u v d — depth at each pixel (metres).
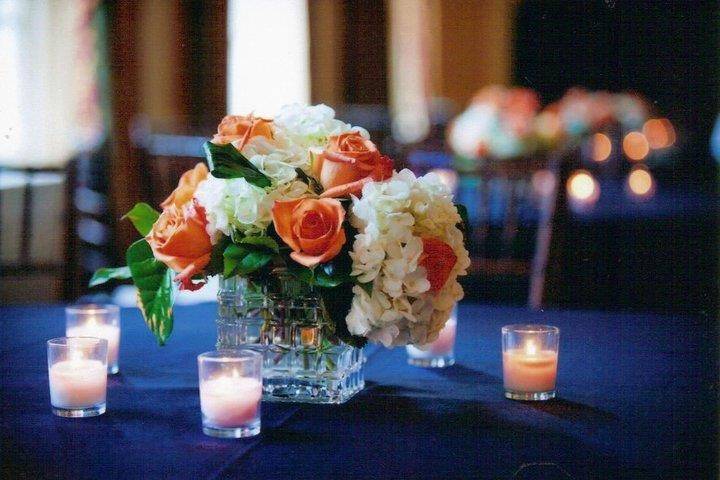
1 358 1.50
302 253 1.13
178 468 0.97
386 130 7.39
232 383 1.08
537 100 6.34
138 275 1.27
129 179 3.57
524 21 7.42
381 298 1.14
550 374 1.26
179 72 6.39
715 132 4.62
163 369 1.43
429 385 1.34
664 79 6.35
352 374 1.28
